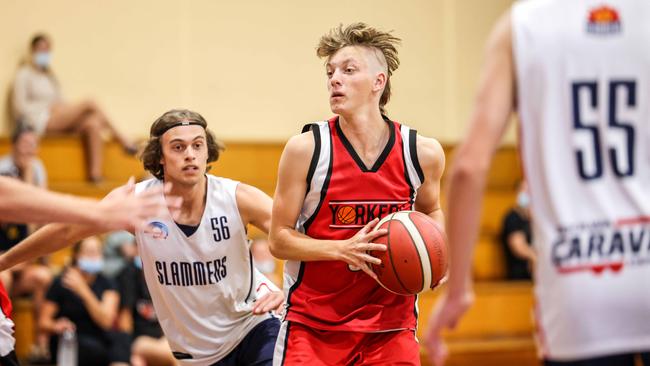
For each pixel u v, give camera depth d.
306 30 16.88
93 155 14.45
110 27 15.86
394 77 17.22
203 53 16.36
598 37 3.70
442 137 17.55
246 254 6.55
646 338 3.69
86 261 11.73
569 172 3.71
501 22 3.77
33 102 14.66
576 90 3.69
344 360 5.86
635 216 3.70
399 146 5.72
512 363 13.78
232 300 6.56
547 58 3.68
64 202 4.11
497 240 15.44
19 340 12.41
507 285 14.48
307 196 5.75
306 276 5.92
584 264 3.70
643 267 3.70
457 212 3.49
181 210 6.36
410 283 5.41
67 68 15.60
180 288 6.46
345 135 5.72
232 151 15.62
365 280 5.82
